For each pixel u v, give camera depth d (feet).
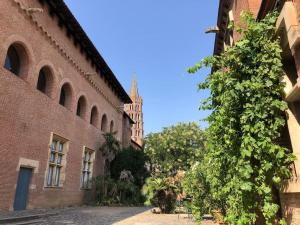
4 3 46.83
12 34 48.42
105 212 57.47
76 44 74.13
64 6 61.41
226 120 20.86
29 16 53.26
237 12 38.83
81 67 77.20
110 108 102.99
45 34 59.06
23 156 49.70
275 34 21.48
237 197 20.15
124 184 82.38
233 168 20.81
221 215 34.94
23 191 50.08
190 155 136.36
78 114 78.74
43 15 58.59
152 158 143.64
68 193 66.59
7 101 46.24
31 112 52.85
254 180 19.74
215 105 23.29
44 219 42.55
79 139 73.82
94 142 84.53
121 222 41.42
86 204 76.23
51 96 60.95
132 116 325.83
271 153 19.12
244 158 19.76
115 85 105.70
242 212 19.56
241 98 20.61
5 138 45.27
